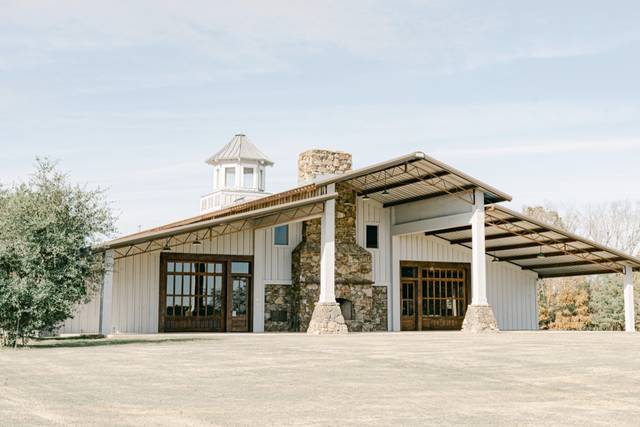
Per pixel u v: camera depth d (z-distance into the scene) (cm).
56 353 1443
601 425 678
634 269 2928
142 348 1591
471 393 886
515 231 2847
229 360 1290
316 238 2766
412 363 1246
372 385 952
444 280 3136
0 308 1559
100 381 975
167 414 720
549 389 930
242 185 4069
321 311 2386
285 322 2748
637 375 1083
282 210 2334
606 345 1773
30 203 1611
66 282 1633
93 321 2353
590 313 4350
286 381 988
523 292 3303
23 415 708
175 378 1015
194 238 2567
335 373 1088
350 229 2888
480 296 2598
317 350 1538
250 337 2116
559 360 1319
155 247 2502
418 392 890
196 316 2591
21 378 1005
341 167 3052
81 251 1692
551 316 4491
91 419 688
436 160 2492
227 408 760
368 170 2444
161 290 2522
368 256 2866
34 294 1563
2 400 804
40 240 1598
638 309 4106
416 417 712
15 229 1580
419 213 2897
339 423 677
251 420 689
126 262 2472
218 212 3005
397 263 3022
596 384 980
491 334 2450
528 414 737
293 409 755
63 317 1652
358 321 2805
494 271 3250
